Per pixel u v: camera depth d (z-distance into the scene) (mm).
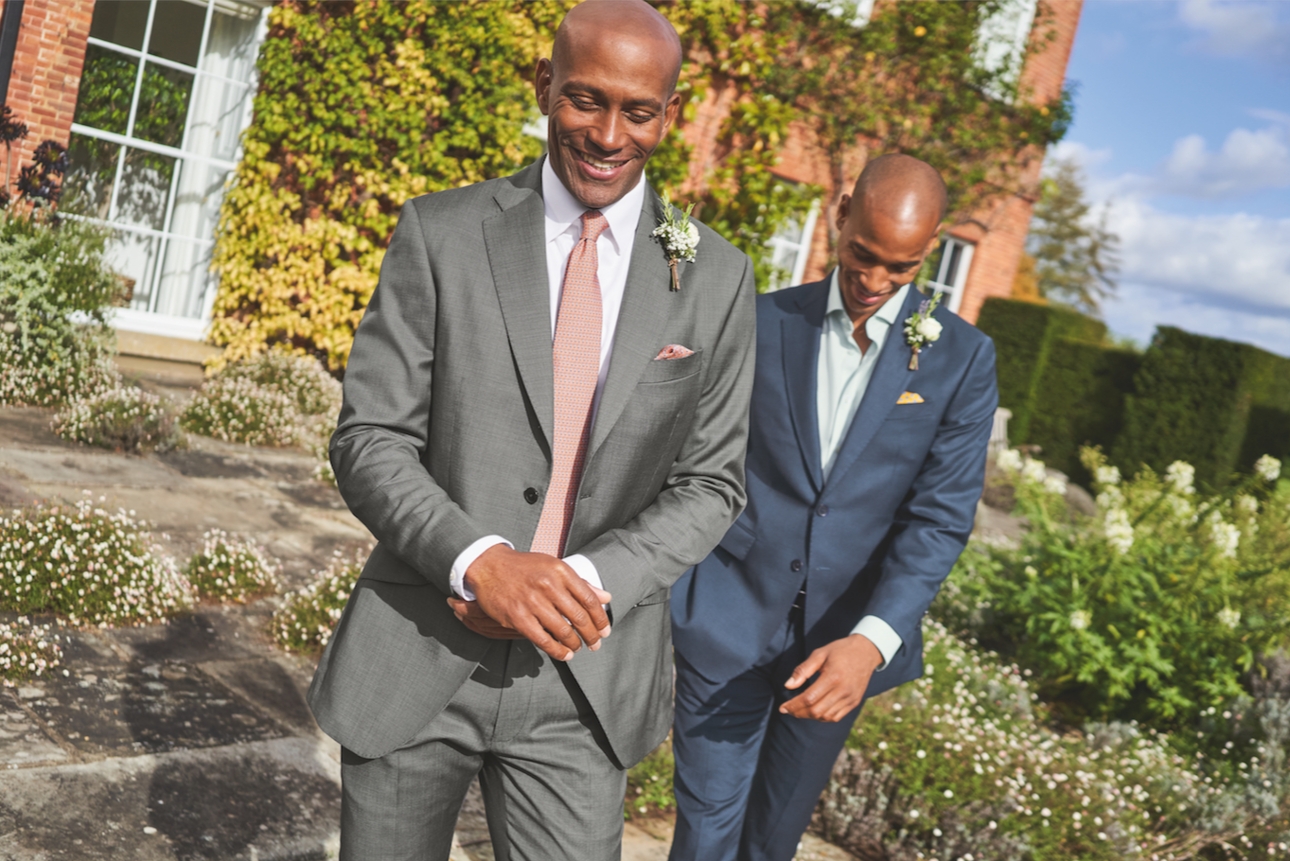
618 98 1394
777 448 2318
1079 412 14672
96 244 6742
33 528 3869
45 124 7176
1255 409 14016
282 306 8281
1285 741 4867
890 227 2037
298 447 7031
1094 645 5207
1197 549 6043
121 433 5840
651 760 3541
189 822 2613
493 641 1500
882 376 2279
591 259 1546
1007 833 3367
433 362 1511
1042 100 12555
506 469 1497
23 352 6320
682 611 2375
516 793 1588
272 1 8008
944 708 4078
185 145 8102
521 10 8664
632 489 1551
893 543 2275
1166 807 4152
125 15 7656
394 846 1569
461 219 1523
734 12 9336
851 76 10312
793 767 2352
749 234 8625
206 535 4500
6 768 2619
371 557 1611
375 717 1503
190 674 3496
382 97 8266
